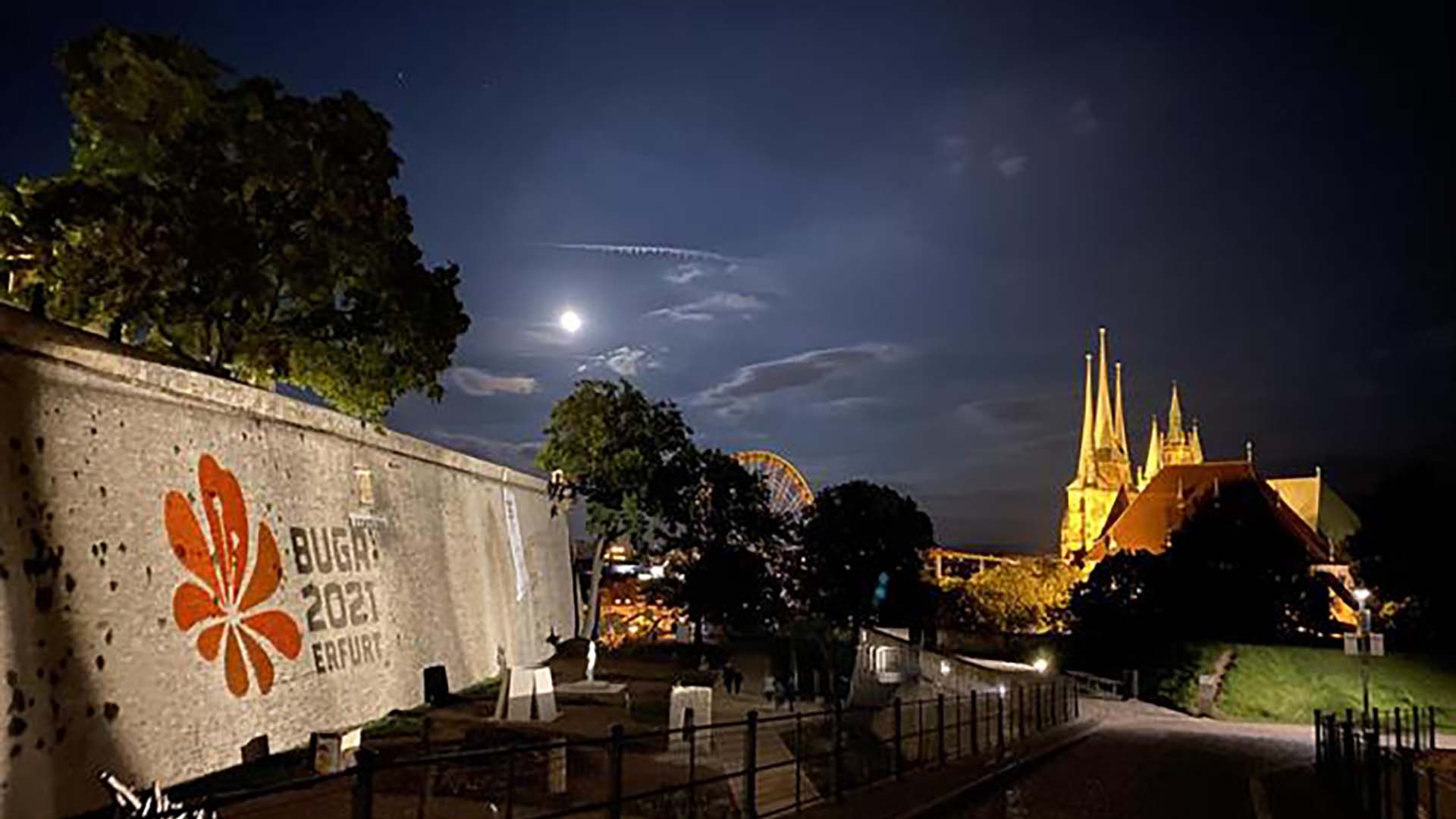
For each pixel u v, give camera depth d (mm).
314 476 23141
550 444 55719
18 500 13922
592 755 20953
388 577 26359
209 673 17562
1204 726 44375
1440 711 50688
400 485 28391
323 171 25531
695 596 61188
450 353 29078
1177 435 191750
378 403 27266
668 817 17156
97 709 14656
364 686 23656
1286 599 69938
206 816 10766
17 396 14258
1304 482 135875
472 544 34125
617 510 56094
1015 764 25250
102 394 16047
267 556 20312
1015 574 110625
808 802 17656
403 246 27766
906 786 20422
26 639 13562
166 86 23578
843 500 83312
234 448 19828
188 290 23859
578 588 55094
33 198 22969
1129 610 70125
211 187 24031
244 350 25703
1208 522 72188
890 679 49312
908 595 82438
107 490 15750
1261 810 20812
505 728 22391
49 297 22641
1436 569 62562
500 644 35969
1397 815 17656
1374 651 38781
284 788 8602
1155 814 19812
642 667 46000
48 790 13484
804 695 49719
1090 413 196250
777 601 69500
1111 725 42375
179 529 17375
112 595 15406
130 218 22656
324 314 26750
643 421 56594
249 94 24750
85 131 24094
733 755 24406
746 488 64438
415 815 15188
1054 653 69875
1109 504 188875
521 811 15969
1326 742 25562
